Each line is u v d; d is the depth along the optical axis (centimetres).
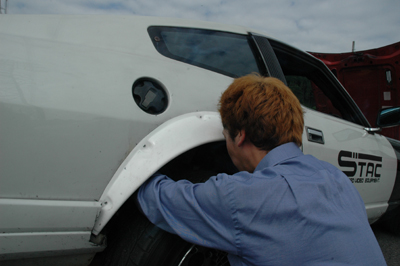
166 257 95
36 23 99
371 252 69
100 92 91
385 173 212
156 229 94
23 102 79
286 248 64
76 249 88
